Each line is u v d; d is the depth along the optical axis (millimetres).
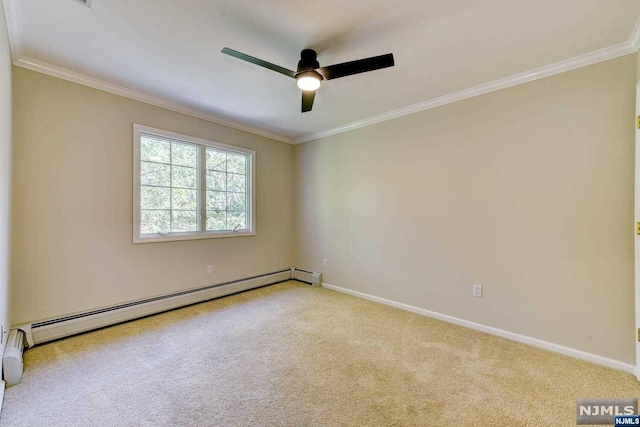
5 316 1938
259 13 1744
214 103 3158
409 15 1745
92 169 2654
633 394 1780
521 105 2471
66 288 2516
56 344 2389
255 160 4160
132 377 1942
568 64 2229
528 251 2455
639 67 1931
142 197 3047
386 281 3480
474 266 2766
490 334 2639
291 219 4707
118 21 1827
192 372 2008
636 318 1960
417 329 2750
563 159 2279
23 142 2281
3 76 1706
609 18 1745
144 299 3020
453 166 2893
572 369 2059
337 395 1765
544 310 2377
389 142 3434
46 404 1666
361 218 3748
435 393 1784
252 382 1894
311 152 4414
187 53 2197
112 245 2787
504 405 1680
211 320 2949
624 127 2043
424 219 3127
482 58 2213
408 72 2428
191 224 3488
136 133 2934
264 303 3504
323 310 3268
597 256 2150
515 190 2516
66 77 2484
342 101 3059
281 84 2689
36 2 1649
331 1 1638
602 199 2127
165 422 1538
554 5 1643
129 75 2539
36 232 2355
